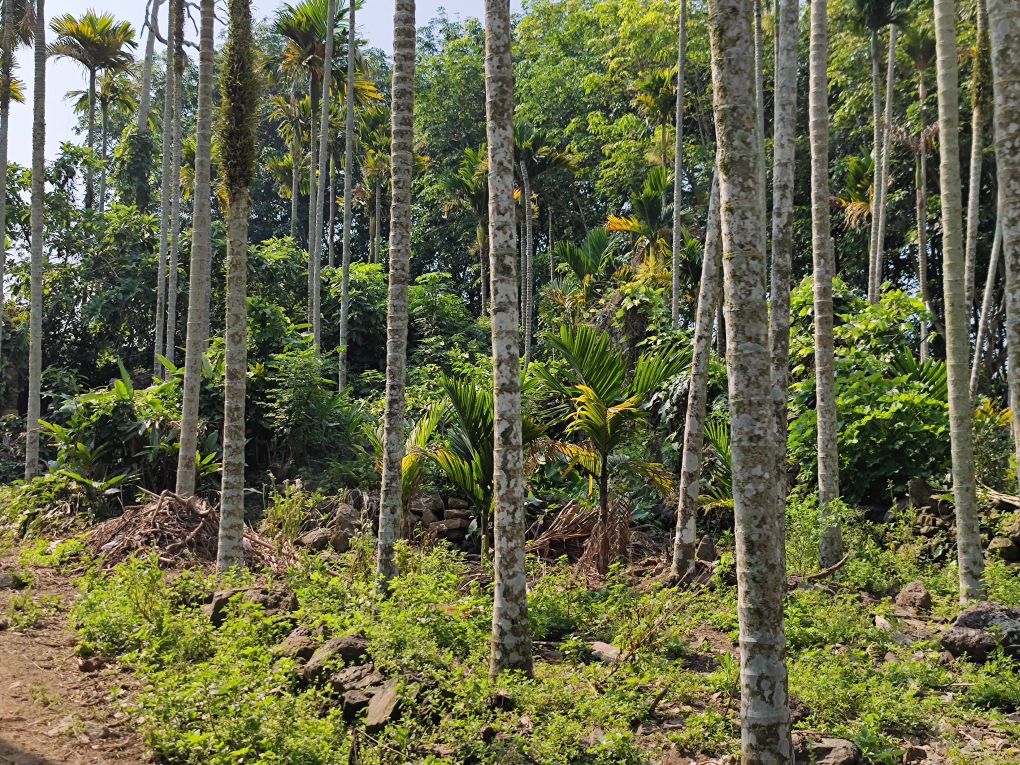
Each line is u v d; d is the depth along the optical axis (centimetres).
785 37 870
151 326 2030
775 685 420
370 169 2730
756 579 425
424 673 555
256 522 1237
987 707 596
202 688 502
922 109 1686
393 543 788
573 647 670
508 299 600
